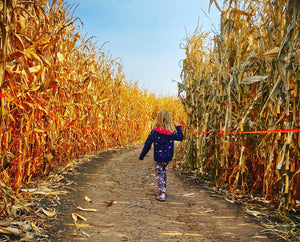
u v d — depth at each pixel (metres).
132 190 4.54
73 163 5.88
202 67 5.73
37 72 3.50
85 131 6.75
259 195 4.02
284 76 3.07
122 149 9.46
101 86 8.18
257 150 3.81
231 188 4.29
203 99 5.41
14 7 2.88
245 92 4.12
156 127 4.34
